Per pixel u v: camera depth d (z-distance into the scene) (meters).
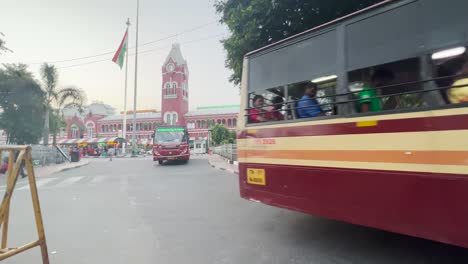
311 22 7.81
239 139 4.45
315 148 3.33
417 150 2.55
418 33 2.68
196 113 63.66
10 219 5.70
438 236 2.39
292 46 3.76
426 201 2.47
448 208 2.35
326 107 3.29
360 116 2.96
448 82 2.44
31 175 3.17
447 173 2.37
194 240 4.29
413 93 2.63
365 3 7.00
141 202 7.15
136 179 11.89
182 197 7.71
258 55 4.25
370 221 2.82
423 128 2.53
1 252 3.05
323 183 3.22
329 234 4.29
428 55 2.59
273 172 3.81
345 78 3.14
